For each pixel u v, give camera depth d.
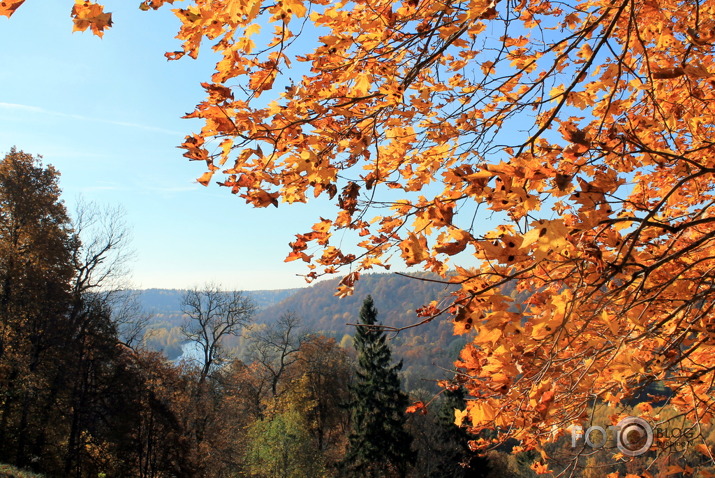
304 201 2.10
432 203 1.64
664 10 2.13
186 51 1.67
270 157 1.87
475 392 1.99
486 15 1.70
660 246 2.18
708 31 2.13
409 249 1.58
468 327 1.39
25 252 16.92
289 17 1.58
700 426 2.42
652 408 2.80
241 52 1.67
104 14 1.29
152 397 19.02
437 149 2.14
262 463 21.81
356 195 1.96
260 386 29.62
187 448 19.31
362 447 21.73
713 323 1.76
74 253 19.03
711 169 1.42
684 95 2.22
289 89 1.91
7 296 15.79
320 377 29.45
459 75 2.68
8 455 14.95
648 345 2.12
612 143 1.86
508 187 1.44
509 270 1.41
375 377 22.28
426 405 2.10
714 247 2.10
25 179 17.50
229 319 26.69
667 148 2.35
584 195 1.44
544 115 2.37
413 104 2.21
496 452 23.02
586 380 2.09
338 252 2.01
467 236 1.38
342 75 2.01
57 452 16.88
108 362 18.67
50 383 15.98
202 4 1.60
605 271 1.44
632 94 2.44
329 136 1.92
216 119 1.70
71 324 17.66
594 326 1.95
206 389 24.00
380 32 1.87
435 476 20.50
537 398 1.53
